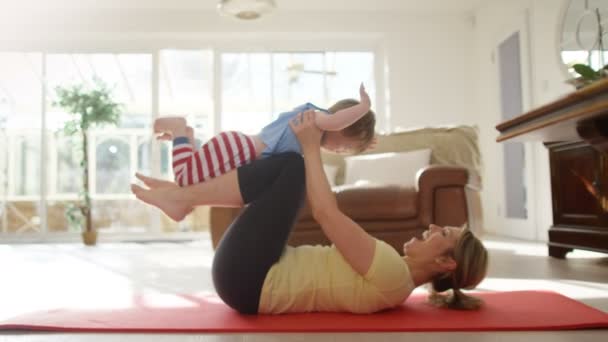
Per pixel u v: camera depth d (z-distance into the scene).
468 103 6.57
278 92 6.77
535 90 4.98
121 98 7.02
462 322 1.64
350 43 6.77
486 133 6.25
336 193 3.43
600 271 2.86
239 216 1.79
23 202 6.75
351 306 1.77
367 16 6.54
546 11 4.74
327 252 1.82
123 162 6.80
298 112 1.84
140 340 1.47
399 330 1.56
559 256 3.51
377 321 1.67
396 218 3.38
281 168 1.77
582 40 4.17
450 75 6.58
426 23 6.59
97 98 6.14
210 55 7.06
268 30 6.47
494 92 5.96
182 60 7.41
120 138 6.81
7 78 6.75
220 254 1.76
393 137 4.13
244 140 1.81
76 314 1.82
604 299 2.07
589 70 2.93
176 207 1.78
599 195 3.15
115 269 3.44
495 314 1.75
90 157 6.77
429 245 1.85
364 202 3.37
